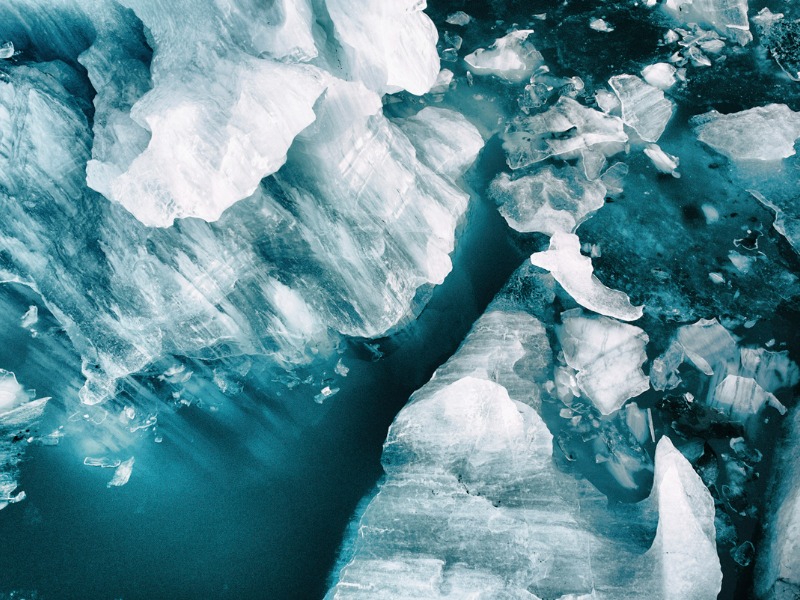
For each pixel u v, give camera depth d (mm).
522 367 19125
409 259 20031
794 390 18062
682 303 19750
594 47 25234
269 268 19500
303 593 16859
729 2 24438
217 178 16828
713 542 15977
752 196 21156
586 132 22922
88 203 19344
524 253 21547
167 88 17641
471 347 19547
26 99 19078
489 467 17391
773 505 16547
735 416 17938
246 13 18141
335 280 19719
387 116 23672
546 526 16500
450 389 18312
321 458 18812
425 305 20938
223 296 19312
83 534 17797
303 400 19953
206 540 17703
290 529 17750
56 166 19500
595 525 16656
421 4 19500
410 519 16938
